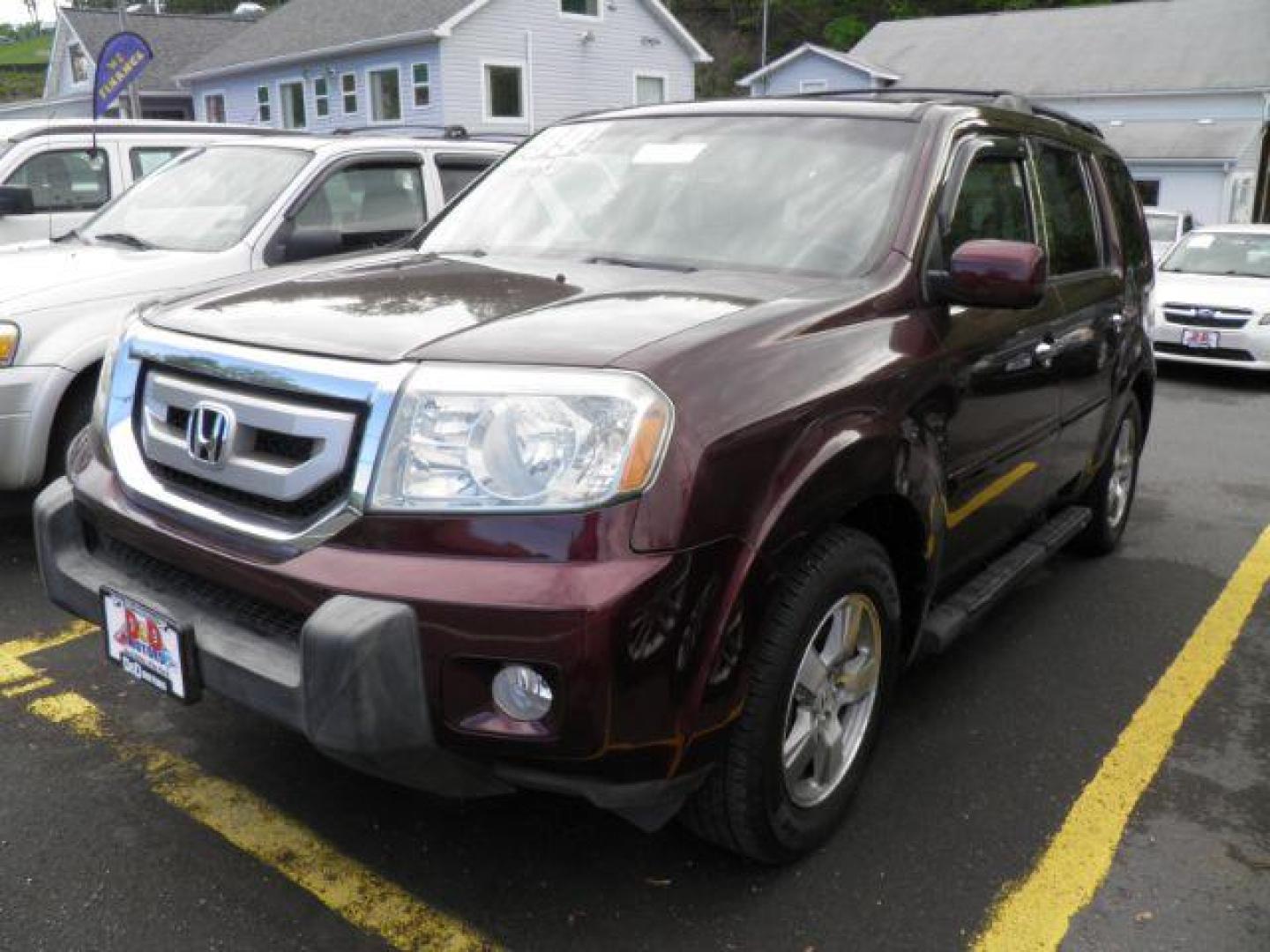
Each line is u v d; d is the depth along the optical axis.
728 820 2.50
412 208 6.26
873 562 2.71
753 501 2.28
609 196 3.51
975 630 4.30
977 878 2.72
